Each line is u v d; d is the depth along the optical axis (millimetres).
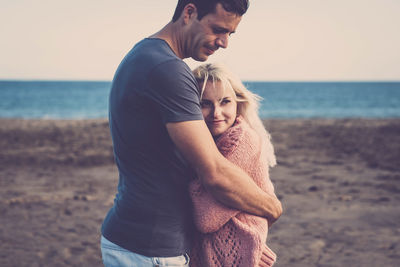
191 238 1879
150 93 1673
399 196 7609
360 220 6219
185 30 1846
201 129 1689
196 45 1854
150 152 1737
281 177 9516
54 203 7289
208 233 1847
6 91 120625
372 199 7426
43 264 4672
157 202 1753
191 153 1678
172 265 1778
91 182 9062
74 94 104875
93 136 18391
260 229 1791
